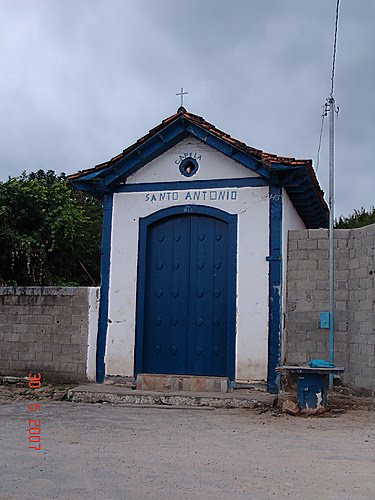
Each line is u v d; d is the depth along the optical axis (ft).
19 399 37.11
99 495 18.25
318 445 24.70
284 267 39.32
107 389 37.86
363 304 37.63
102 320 40.75
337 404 33.99
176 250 40.55
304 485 19.19
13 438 26.48
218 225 39.93
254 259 38.29
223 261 39.50
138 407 34.27
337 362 38.78
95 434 27.22
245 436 26.55
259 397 34.68
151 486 19.13
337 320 39.11
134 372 39.55
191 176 40.40
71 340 41.29
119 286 40.78
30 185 66.28
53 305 42.01
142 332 39.83
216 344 38.81
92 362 40.63
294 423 29.43
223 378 37.22
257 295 37.93
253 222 38.70
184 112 39.17
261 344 37.40
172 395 35.35
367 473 20.52
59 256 69.10
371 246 37.40
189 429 28.22
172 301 40.06
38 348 41.98
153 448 24.38
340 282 39.37
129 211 41.37
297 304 39.75
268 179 38.42
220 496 18.10
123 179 41.75
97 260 79.51
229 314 38.22
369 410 32.65
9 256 63.31
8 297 43.09
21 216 65.21
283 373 37.19
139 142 40.06
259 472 20.71
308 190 40.96
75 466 21.62
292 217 43.45
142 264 40.52
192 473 20.62
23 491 18.67
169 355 39.55
